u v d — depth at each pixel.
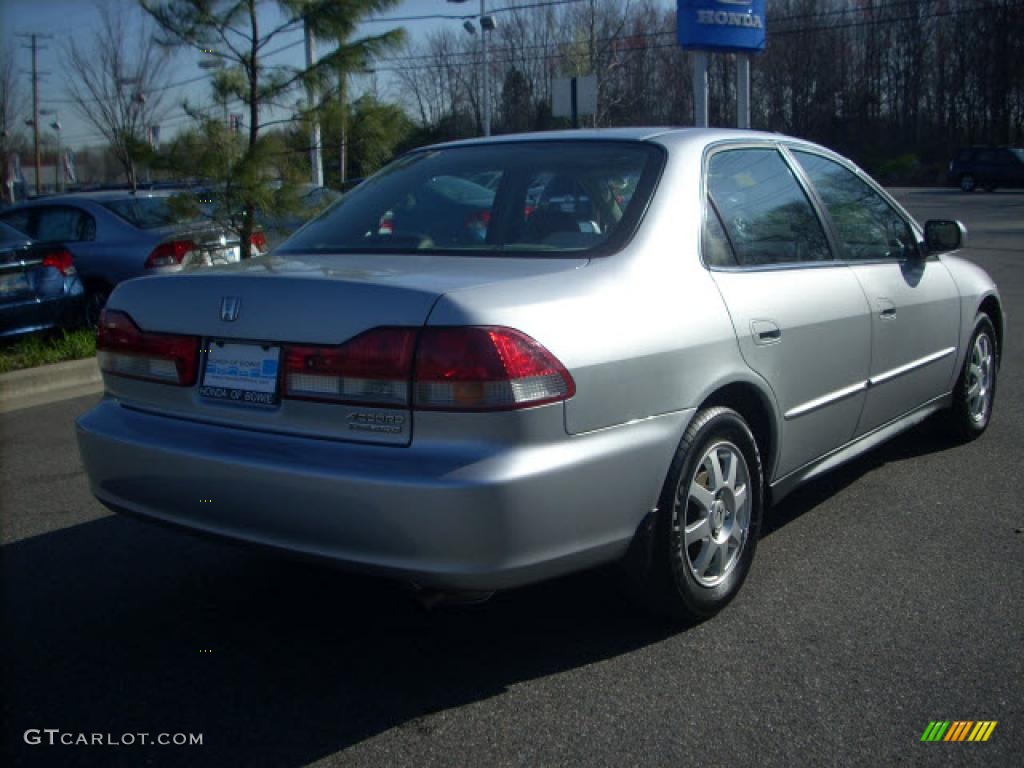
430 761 2.92
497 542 2.91
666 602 3.55
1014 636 3.61
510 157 4.09
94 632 3.77
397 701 3.26
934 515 4.82
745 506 3.82
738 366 3.67
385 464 2.94
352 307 3.05
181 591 4.13
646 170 3.81
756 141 4.37
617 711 3.16
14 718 3.18
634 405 3.25
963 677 3.33
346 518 2.98
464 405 2.91
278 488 3.06
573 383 3.06
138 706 3.25
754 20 21.38
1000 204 32.56
